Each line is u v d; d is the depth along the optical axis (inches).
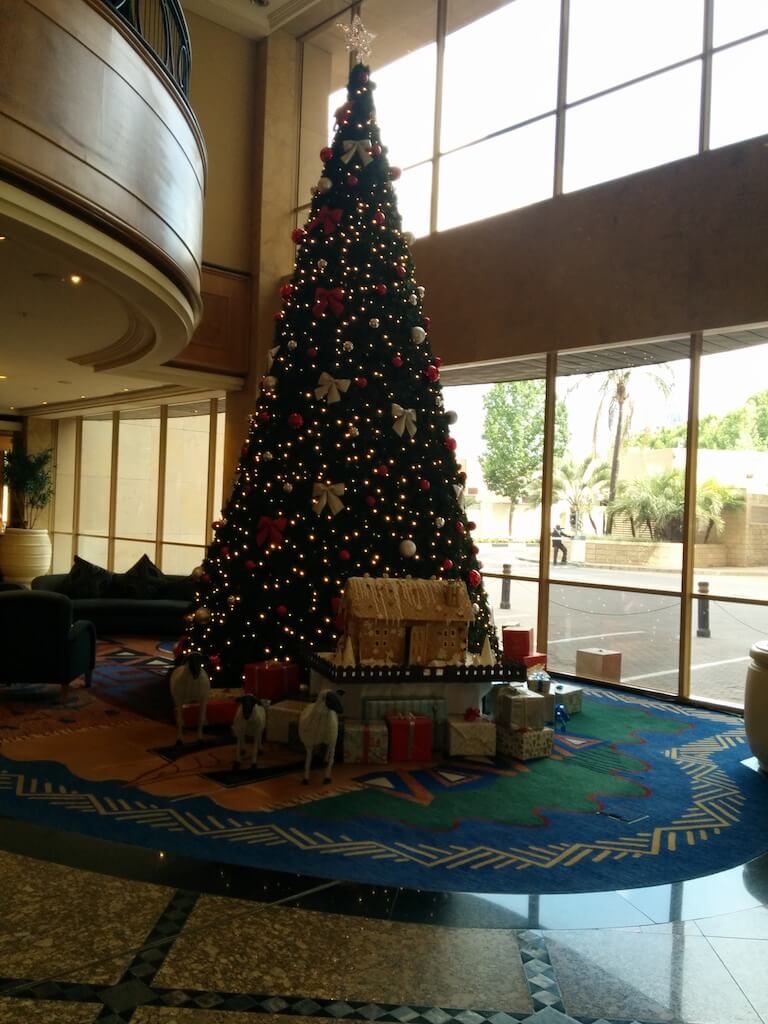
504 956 129.7
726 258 300.8
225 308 471.5
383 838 176.7
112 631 420.8
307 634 273.3
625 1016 114.5
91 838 170.2
